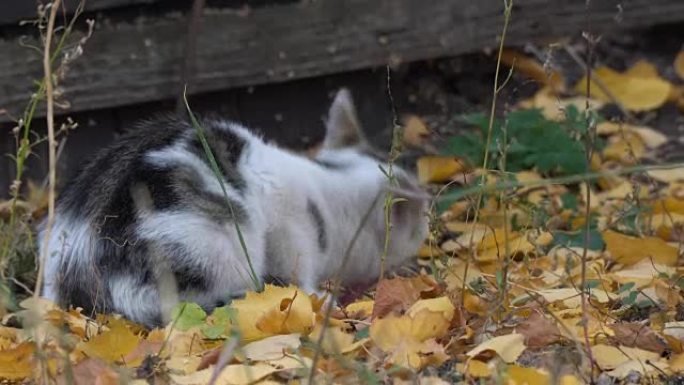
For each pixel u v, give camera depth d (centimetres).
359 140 686
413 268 675
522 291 577
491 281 589
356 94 862
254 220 577
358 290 655
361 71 859
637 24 911
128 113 812
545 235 664
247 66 822
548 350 490
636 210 683
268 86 841
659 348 499
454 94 900
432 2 853
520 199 724
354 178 641
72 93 786
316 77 849
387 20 845
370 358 485
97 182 573
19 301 598
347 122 684
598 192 789
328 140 686
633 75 923
